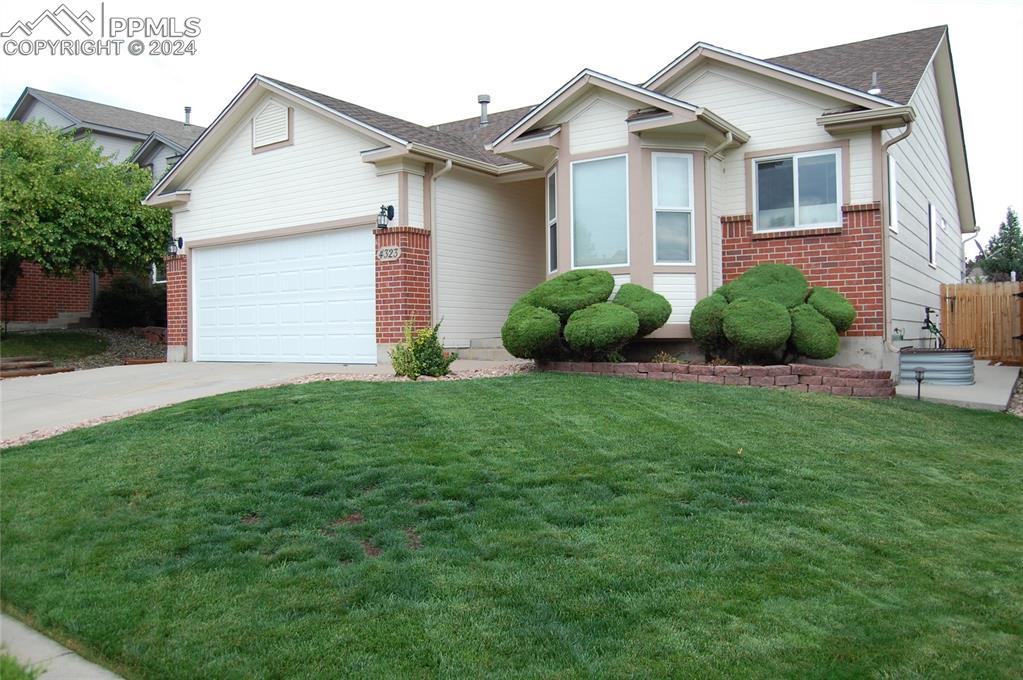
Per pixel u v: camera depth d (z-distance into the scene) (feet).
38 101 84.69
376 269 42.34
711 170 38.75
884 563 14.33
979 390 33.86
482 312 47.21
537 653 11.13
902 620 12.14
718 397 27.48
